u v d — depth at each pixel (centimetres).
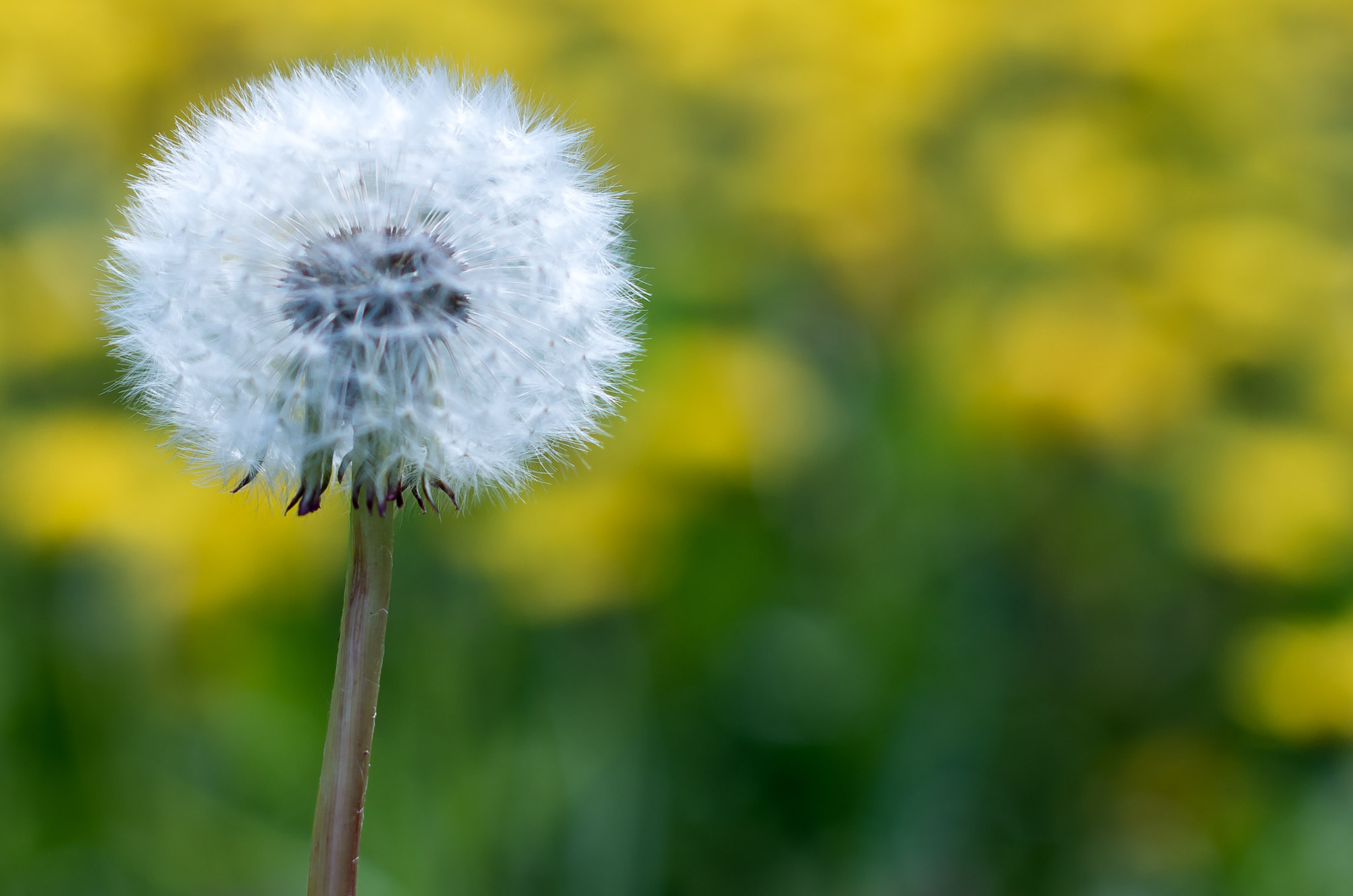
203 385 38
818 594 58
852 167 61
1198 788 57
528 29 63
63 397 59
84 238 59
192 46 59
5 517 54
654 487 55
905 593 57
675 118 62
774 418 57
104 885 53
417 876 50
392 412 37
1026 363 58
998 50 66
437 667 53
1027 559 60
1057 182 61
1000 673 57
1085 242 61
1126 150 64
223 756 56
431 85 39
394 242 38
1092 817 57
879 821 55
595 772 54
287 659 56
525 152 39
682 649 56
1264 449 58
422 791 52
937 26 62
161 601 54
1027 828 57
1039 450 60
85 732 54
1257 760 59
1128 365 58
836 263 63
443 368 38
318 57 60
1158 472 60
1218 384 62
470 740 53
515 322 39
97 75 58
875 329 63
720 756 56
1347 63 68
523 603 53
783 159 61
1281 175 66
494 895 51
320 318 38
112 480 53
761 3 63
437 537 54
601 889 52
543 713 55
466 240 39
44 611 55
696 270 61
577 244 39
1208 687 59
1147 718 59
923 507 59
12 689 54
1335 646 55
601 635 57
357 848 37
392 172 39
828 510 61
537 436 38
